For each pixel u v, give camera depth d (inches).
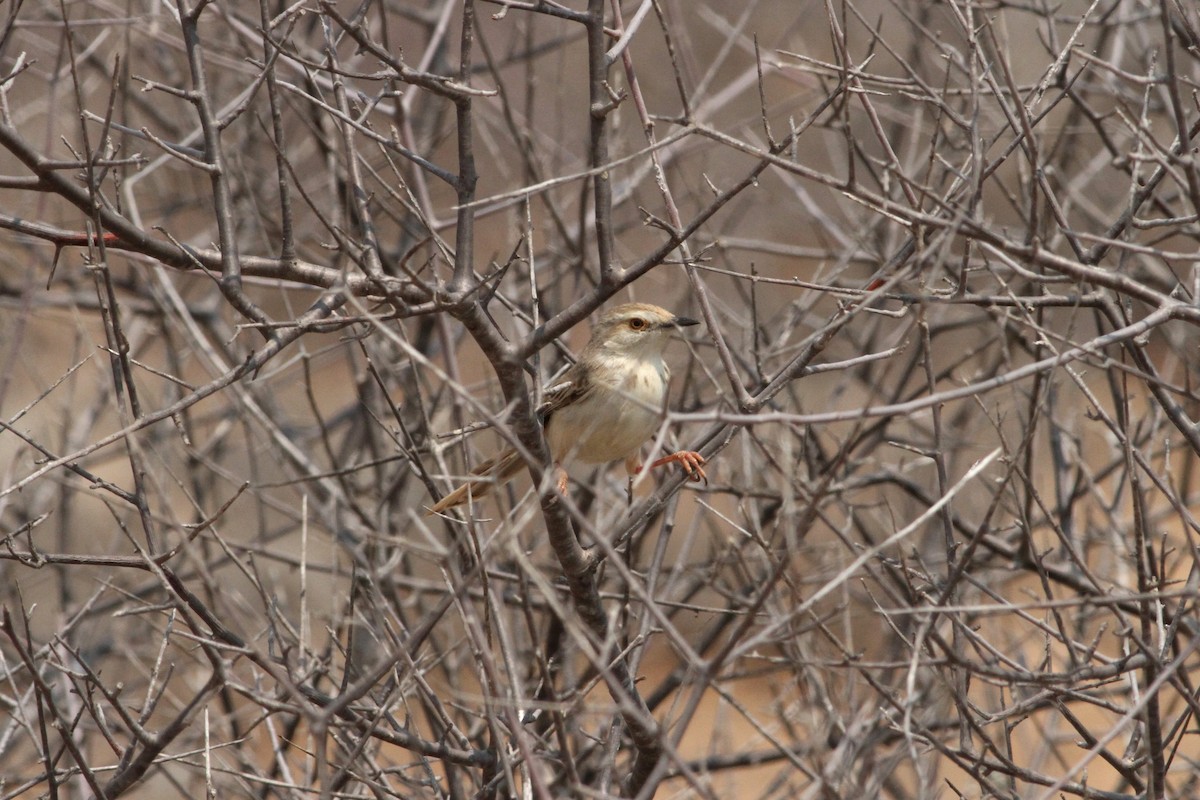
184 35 349.1
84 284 692.7
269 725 381.7
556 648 467.8
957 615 350.6
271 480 786.8
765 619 454.6
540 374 396.5
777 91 952.9
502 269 324.5
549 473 257.0
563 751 278.1
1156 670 316.8
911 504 597.3
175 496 669.9
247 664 487.2
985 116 552.1
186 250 332.8
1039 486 555.2
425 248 564.7
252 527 783.1
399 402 604.4
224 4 539.5
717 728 495.8
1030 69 804.6
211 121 338.3
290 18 436.8
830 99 327.9
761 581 469.4
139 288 658.2
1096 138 649.6
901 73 735.7
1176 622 329.1
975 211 308.0
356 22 362.0
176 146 373.4
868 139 744.3
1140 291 298.0
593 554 360.5
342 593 525.0
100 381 605.6
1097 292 385.1
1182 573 581.3
